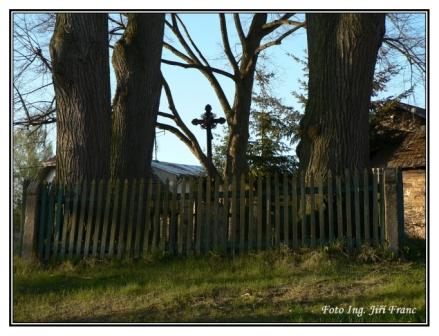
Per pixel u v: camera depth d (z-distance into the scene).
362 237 9.20
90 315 6.95
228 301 7.23
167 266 9.25
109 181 10.21
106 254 9.85
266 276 8.31
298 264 8.77
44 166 24.67
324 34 10.47
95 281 8.63
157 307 7.11
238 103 19.06
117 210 10.02
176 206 9.87
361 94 10.24
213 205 9.68
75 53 10.66
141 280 8.45
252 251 9.37
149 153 12.51
